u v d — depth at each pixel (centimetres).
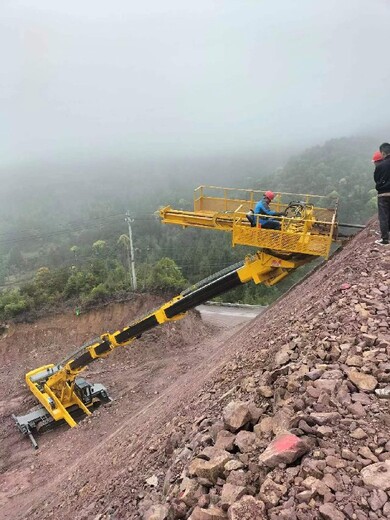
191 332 2867
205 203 1438
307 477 413
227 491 437
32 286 3228
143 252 6488
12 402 2320
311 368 621
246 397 670
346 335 679
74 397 2012
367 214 6372
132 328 1566
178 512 470
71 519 772
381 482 390
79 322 2914
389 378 550
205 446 587
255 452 491
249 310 3672
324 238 1100
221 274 1342
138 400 1936
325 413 497
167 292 2994
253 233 1183
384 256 938
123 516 606
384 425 473
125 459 905
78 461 1382
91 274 3244
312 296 1001
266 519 386
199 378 1230
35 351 2812
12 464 1700
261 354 844
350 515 368
